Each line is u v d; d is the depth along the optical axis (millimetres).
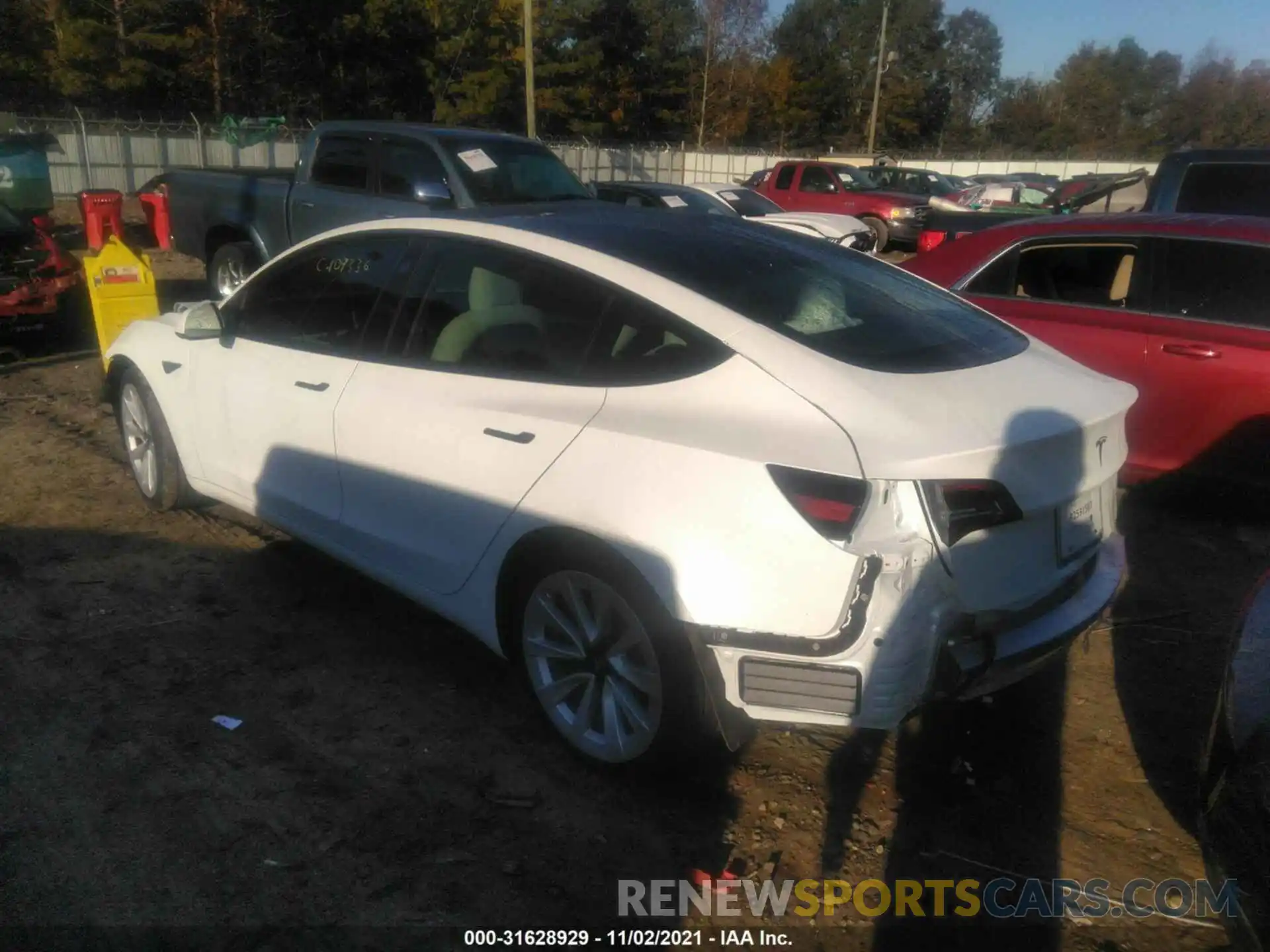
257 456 4555
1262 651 2719
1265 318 5363
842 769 3559
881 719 2834
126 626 4359
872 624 2779
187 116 39938
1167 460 5648
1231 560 5312
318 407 4176
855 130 73188
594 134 49156
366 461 3961
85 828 3141
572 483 3236
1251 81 82750
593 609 3340
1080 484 3199
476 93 43844
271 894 2898
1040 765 3619
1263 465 5359
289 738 3627
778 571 2857
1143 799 3445
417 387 3811
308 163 10281
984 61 95312
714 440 2996
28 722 3668
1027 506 2986
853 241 15453
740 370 3100
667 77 56844
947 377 3176
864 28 78188
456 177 9180
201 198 11266
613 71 52125
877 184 24781
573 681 3453
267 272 4664
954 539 2855
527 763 3523
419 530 3811
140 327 5461
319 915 2830
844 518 2787
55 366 9008
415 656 4203
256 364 4543
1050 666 3814
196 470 5031
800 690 2887
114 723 3682
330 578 4867
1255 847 2271
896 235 21484
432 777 3436
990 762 3629
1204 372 5430
